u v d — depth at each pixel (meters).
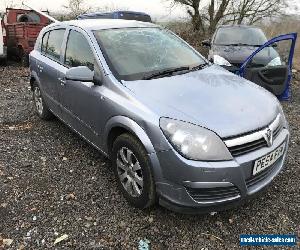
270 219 3.40
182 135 2.95
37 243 3.10
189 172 2.90
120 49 4.08
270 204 3.62
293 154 4.68
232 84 3.79
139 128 3.21
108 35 4.25
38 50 5.70
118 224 3.33
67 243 3.10
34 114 6.22
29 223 3.34
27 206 3.59
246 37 9.15
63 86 4.63
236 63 7.87
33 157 4.61
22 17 12.62
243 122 3.09
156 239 3.15
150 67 3.96
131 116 3.30
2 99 7.17
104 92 3.72
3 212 3.50
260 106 3.40
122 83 3.65
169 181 3.03
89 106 4.03
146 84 3.62
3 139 5.14
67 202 3.65
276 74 6.85
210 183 2.91
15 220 3.38
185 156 2.92
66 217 3.43
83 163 4.45
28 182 4.02
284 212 3.50
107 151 3.90
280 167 3.50
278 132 3.45
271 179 3.31
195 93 3.45
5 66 11.71
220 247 3.07
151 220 3.38
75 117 4.51
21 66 11.81
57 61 4.94
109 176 4.13
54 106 5.21
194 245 3.09
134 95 3.44
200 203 2.98
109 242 3.12
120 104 3.46
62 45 4.83
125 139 3.38
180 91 3.48
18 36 11.67
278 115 3.53
